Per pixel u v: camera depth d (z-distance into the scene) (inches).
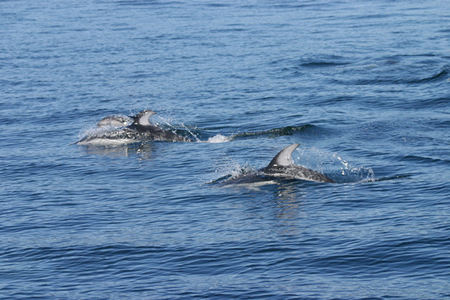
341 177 1263.5
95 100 2242.9
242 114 1963.6
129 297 753.0
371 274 781.3
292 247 887.1
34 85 2541.8
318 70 2687.0
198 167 1405.0
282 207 1086.4
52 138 1749.5
